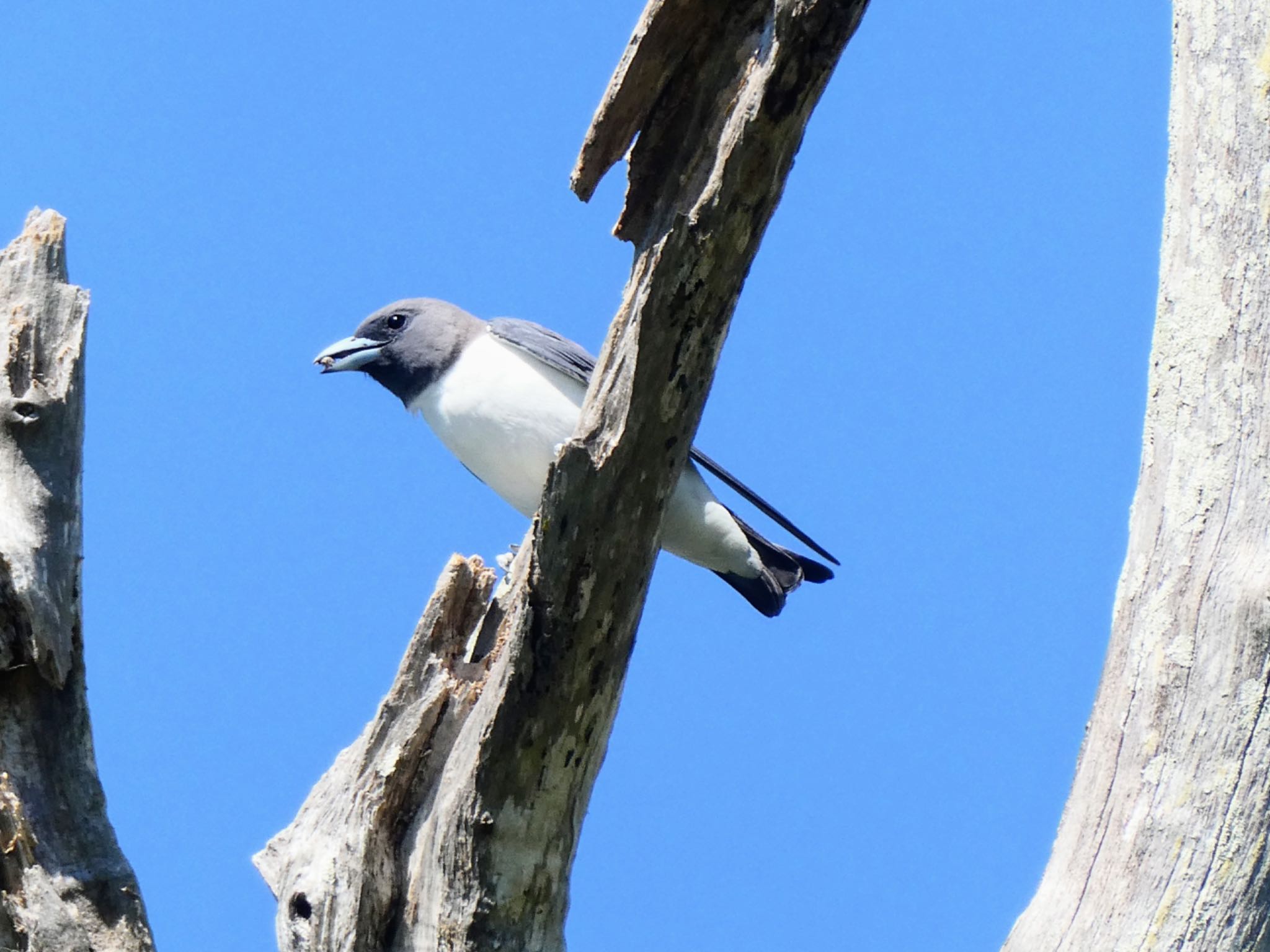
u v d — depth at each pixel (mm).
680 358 7137
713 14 7328
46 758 7805
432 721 8039
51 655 7766
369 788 7969
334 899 7816
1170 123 8938
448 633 8391
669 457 7273
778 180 7016
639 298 7387
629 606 7426
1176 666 7695
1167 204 8750
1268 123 8516
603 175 7832
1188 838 7449
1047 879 7785
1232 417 8031
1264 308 8172
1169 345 8352
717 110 7547
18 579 7699
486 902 7633
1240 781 7457
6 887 7562
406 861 7887
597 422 7219
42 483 7988
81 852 7711
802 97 6820
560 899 7836
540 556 7281
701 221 6961
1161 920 7375
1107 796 7719
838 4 6617
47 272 8461
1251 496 7867
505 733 7496
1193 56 8883
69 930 7480
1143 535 8109
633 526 7297
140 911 7703
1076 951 7457
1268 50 8664
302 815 8312
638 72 7441
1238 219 8391
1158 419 8305
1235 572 7719
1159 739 7648
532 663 7406
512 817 7609
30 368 8203
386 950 7809
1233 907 7332
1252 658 7582
